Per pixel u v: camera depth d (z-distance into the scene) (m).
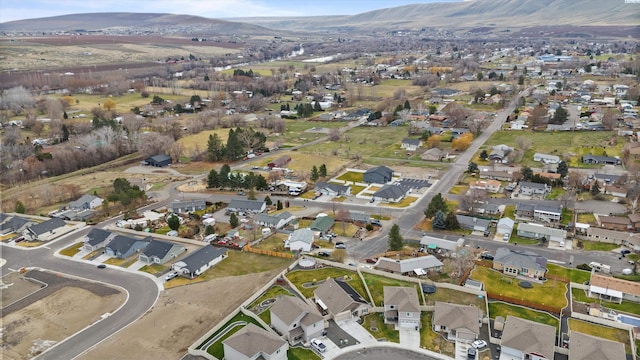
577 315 72.25
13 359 66.44
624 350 61.12
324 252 95.06
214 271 89.94
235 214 114.44
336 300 74.62
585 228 101.25
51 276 90.19
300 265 90.94
